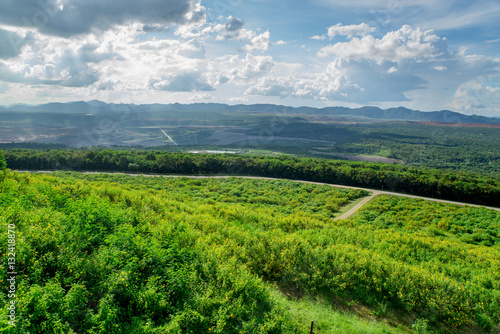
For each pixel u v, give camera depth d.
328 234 26.52
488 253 27.42
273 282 15.48
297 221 30.95
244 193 74.88
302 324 12.23
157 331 10.05
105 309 9.90
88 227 14.32
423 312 14.35
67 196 20.55
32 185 22.17
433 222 54.28
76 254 12.04
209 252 14.93
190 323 10.86
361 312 14.14
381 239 28.20
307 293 14.91
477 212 62.50
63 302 9.74
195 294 11.98
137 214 19.14
